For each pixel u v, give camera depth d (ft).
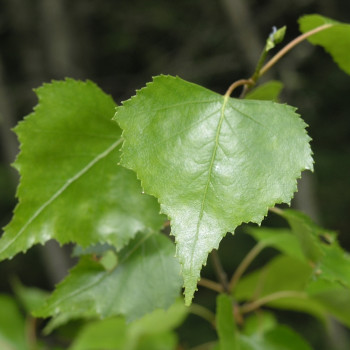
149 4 4.84
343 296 1.07
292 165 0.77
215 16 4.34
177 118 0.79
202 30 4.42
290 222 0.95
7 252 0.85
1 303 1.55
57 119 0.87
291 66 3.45
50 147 0.87
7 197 4.58
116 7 4.93
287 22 3.82
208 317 1.26
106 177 0.89
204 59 4.34
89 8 4.93
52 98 0.88
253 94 0.97
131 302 0.89
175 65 4.39
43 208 0.86
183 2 4.63
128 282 0.90
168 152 0.78
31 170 0.87
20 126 0.87
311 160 0.77
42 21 4.84
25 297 1.56
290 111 0.79
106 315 0.89
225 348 0.93
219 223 0.76
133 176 0.89
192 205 0.77
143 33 4.97
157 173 0.78
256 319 1.47
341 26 0.93
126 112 0.78
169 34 4.89
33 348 1.52
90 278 0.90
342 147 4.66
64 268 4.07
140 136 0.78
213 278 4.44
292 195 0.77
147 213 0.89
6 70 5.17
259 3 4.07
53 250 4.08
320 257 0.93
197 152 0.78
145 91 0.79
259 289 1.17
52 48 4.82
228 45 4.20
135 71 5.20
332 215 4.50
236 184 0.77
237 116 0.80
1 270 4.93
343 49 0.97
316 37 0.97
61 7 4.82
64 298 0.89
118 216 0.89
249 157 0.78
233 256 4.43
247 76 3.91
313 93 4.12
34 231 0.86
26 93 4.81
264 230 1.20
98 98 0.89
